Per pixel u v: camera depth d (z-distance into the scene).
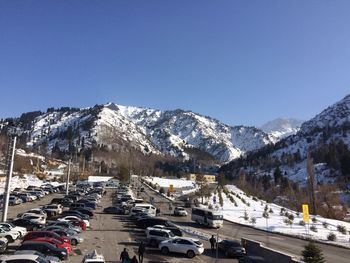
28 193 89.19
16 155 176.62
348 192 132.38
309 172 103.00
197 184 170.75
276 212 87.94
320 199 115.88
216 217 61.31
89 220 58.31
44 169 189.38
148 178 191.50
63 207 73.44
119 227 55.31
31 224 46.09
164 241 39.97
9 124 51.19
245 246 39.09
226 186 157.12
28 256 24.81
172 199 113.25
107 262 33.59
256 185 170.38
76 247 39.41
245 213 78.81
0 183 115.75
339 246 50.62
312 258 33.03
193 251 38.97
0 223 41.28
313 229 63.19
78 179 166.12
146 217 55.59
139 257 34.25
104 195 116.50
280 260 32.41
